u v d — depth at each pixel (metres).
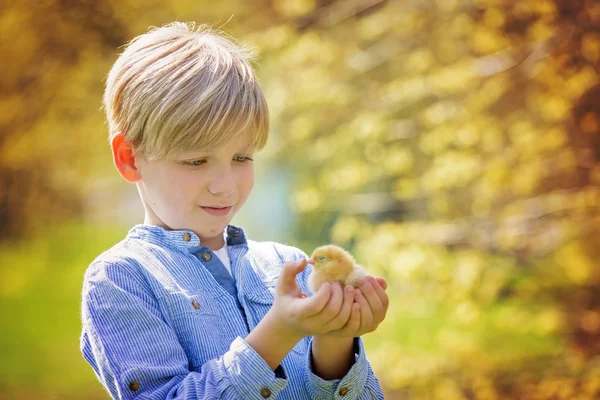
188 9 9.77
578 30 7.77
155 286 1.96
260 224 15.68
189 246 2.05
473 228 8.45
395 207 10.33
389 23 9.14
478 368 8.16
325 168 10.23
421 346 8.66
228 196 2.02
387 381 8.63
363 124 8.46
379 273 8.44
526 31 8.41
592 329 8.48
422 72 8.94
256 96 2.10
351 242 10.09
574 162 8.09
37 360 10.77
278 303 1.71
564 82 7.93
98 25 9.68
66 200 12.72
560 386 7.90
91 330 1.90
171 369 1.82
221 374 1.72
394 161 8.56
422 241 8.25
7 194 11.48
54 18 9.39
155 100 1.98
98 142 10.73
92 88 10.09
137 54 2.13
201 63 2.04
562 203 8.21
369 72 9.80
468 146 8.35
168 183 2.02
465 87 8.36
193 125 1.95
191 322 1.93
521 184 8.13
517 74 8.25
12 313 12.40
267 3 9.95
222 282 2.07
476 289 8.01
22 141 10.20
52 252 13.48
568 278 9.12
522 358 8.34
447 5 8.67
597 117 8.00
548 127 8.11
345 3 9.93
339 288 1.67
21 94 9.77
